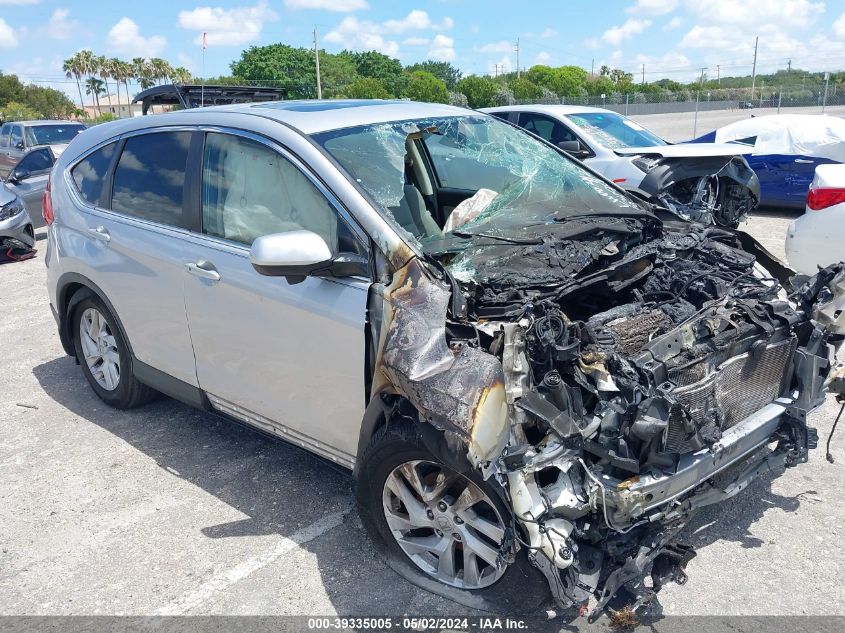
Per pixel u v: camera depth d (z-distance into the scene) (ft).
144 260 12.64
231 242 11.37
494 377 7.97
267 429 11.73
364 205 9.83
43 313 23.39
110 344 15.17
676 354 8.55
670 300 10.12
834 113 99.40
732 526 10.69
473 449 7.71
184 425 14.90
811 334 9.95
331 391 10.05
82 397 16.52
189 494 12.32
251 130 11.35
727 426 9.01
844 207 17.81
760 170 34.27
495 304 9.04
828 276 9.84
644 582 9.56
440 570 9.57
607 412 7.90
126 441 14.30
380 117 12.05
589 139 29.19
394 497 9.75
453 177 12.66
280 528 11.25
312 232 10.05
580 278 9.71
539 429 8.27
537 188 12.32
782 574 9.64
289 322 10.30
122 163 13.73
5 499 12.40
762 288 10.30
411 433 8.85
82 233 14.16
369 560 10.39
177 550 10.83
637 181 26.96
